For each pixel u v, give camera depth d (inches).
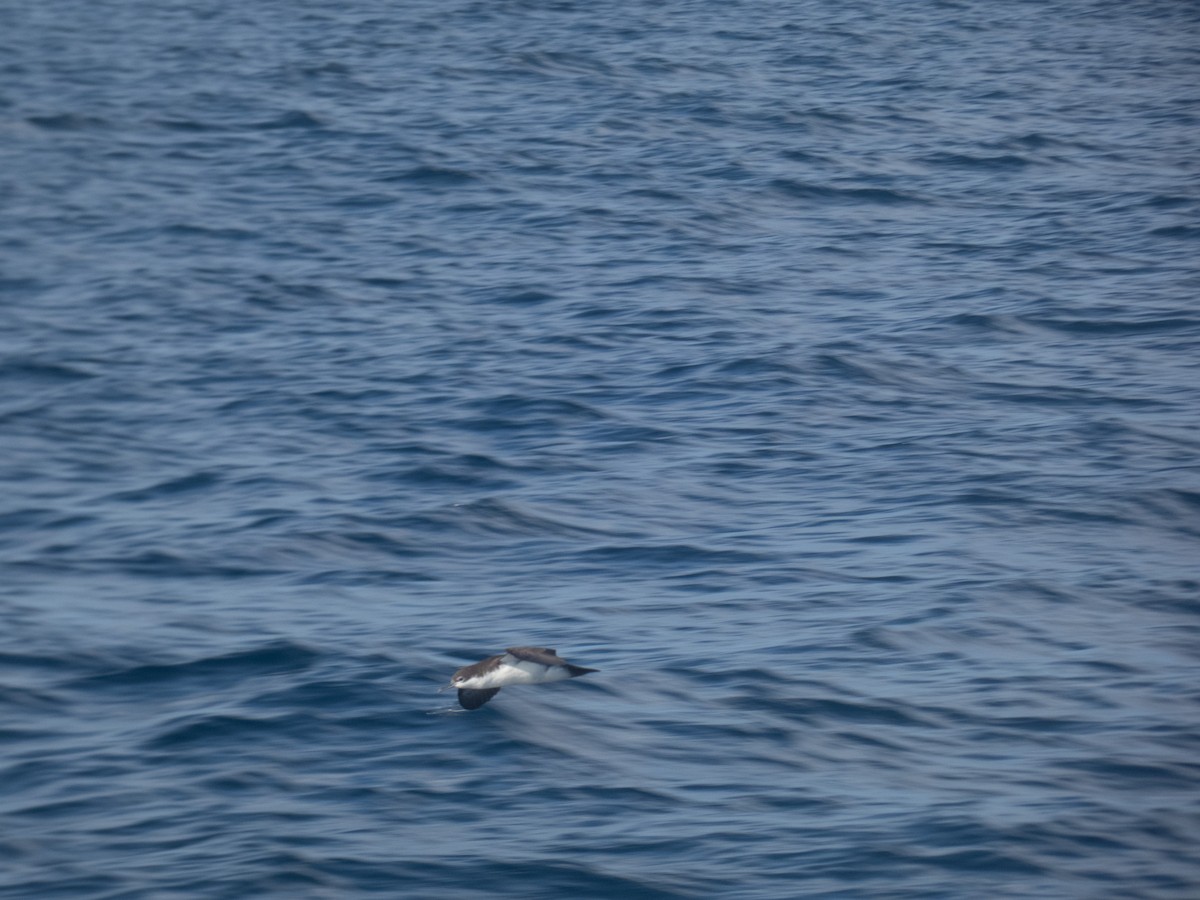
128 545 1531.7
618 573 1470.2
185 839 1008.2
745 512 1620.3
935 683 1241.4
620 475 1718.8
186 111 3681.1
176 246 2655.0
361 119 3627.0
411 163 3211.1
